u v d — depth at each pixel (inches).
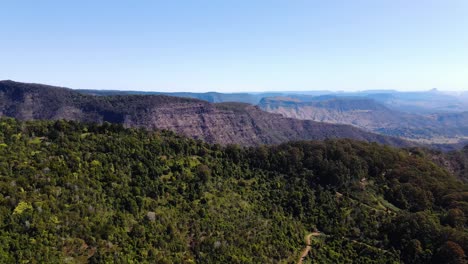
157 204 3193.9
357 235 3609.7
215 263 2778.1
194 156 4397.1
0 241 2137.1
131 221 2847.0
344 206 4097.0
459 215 3708.2
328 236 3614.7
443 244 3213.6
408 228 3484.3
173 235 2888.8
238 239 3112.7
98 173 3139.8
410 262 3216.0
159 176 3604.8
